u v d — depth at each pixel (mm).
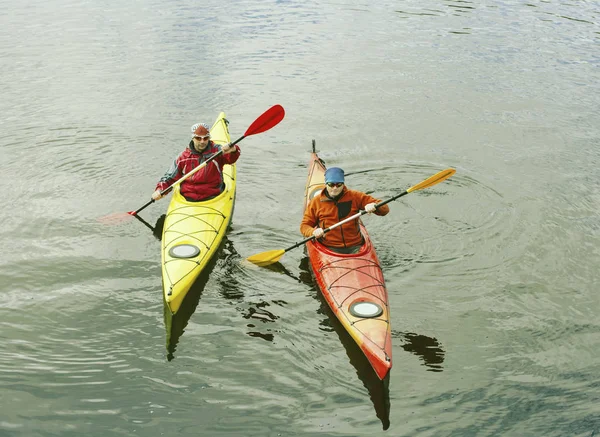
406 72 12547
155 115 10336
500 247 6695
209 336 5320
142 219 7359
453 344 5230
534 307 5719
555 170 8523
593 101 11078
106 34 14672
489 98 11258
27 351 5105
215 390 4727
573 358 5059
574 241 6773
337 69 12664
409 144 9453
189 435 4305
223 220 6945
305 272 6312
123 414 4480
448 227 7109
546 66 12852
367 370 4945
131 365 4980
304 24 15805
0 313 5578
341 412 4516
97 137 9492
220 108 10680
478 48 14008
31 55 13109
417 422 4410
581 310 5664
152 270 6332
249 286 6055
